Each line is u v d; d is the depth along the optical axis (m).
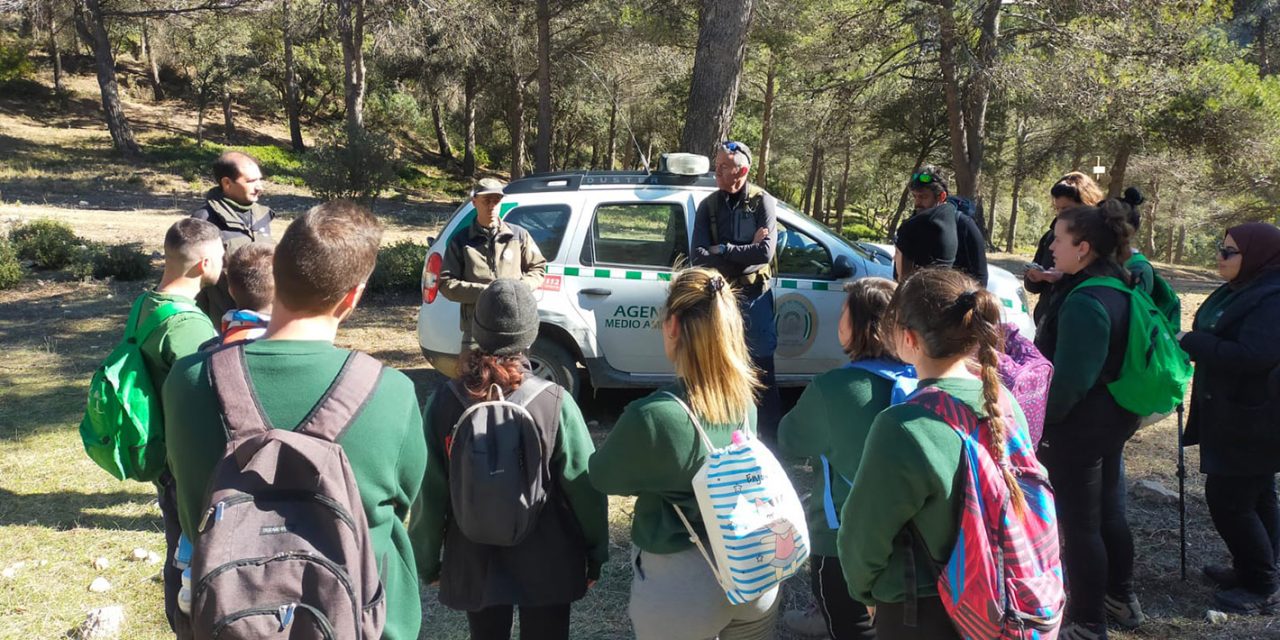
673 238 6.42
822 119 26.45
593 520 2.75
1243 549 3.99
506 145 56.16
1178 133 25.00
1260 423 3.76
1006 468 2.04
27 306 10.71
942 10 18.45
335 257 1.88
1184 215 39.19
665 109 36.91
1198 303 11.62
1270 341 3.65
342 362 1.90
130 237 16.73
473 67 38.06
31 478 5.44
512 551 2.68
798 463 5.80
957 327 2.12
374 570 1.79
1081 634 3.49
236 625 1.60
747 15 8.78
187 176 33.41
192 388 1.85
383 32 28.81
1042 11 19.69
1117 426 3.41
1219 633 3.79
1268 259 3.85
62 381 7.58
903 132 31.52
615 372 6.38
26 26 44.56
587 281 6.31
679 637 2.55
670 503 2.55
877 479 2.08
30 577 4.20
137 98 50.03
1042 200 56.31
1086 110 18.38
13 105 43.72
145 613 3.95
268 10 38.66
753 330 5.55
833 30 22.02
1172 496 5.27
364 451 1.85
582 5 27.97
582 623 3.97
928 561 2.14
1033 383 2.88
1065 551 3.54
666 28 21.94
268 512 1.71
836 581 2.96
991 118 30.05
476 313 2.63
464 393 2.62
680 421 2.44
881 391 2.71
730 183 5.45
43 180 29.94
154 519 4.94
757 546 2.39
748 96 39.31
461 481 2.52
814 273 6.39
